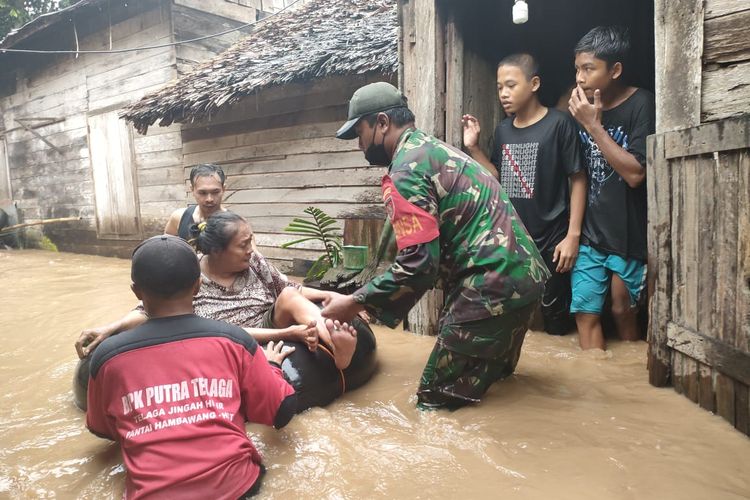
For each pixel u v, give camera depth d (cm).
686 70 248
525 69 349
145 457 168
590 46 310
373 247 598
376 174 598
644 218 331
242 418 193
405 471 197
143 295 190
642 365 309
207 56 927
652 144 265
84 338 263
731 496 178
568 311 377
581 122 313
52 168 1149
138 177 935
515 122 370
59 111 1109
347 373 276
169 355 181
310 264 672
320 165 650
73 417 264
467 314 242
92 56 1011
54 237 1166
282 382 210
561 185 359
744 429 220
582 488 183
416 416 249
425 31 375
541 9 445
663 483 185
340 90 620
